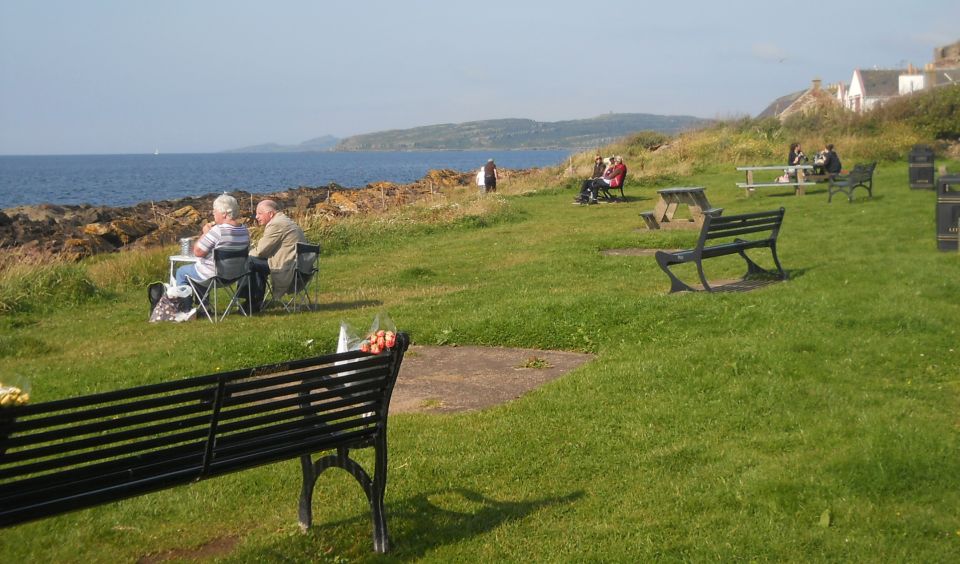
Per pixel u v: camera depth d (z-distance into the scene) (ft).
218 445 13.33
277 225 39.14
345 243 65.46
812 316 29.17
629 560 14.30
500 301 37.78
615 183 89.25
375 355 14.92
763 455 18.35
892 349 25.26
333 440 14.66
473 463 18.85
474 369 27.58
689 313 30.78
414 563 14.58
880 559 13.94
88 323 39.40
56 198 222.48
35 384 27.14
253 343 31.17
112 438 12.15
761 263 44.55
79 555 15.26
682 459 18.57
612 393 23.13
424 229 71.92
